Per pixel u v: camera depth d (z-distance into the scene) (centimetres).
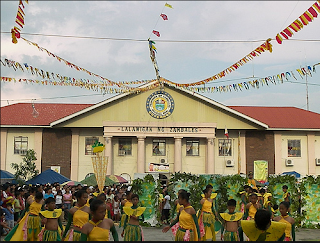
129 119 3862
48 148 3931
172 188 2200
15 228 1281
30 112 4044
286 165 3975
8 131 3916
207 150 3878
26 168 3447
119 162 3934
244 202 1666
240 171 3944
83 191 1109
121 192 2364
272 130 3975
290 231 1091
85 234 800
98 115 3869
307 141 4025
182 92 3884
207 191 1462
